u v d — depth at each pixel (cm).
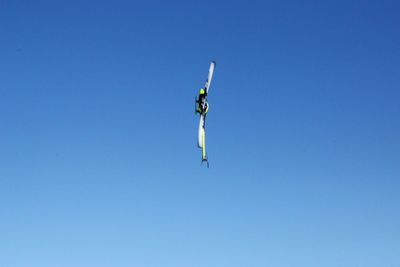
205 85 2062
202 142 1959
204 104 2055
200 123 2053
